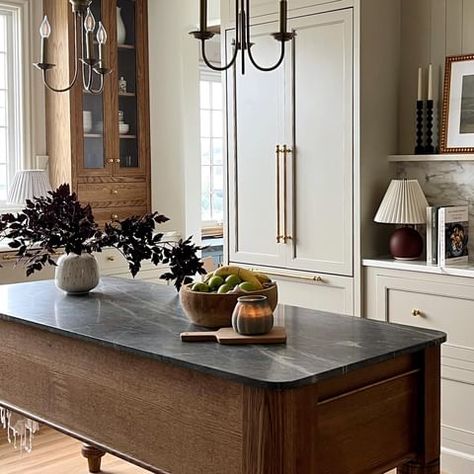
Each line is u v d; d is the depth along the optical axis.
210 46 6.57
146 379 2.22
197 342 2.27
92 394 2.41
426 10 3.98
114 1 5.30
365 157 3.91
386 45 4.00
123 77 5.40
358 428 2.11
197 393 2.07
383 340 2.28
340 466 2.06
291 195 4.19
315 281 4.11
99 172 5.24
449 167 3.94
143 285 3.30
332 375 1.96
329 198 4.04
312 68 4.05
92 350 2.39
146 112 5.54
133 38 5.45
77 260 3.04
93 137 5.21
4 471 3.67
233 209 4.48
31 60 5.14
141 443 2.26
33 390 2.65
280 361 2.05
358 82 3.86
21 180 4.83
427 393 2.30
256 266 4.40
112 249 5.05
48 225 2.95
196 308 2.43
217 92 6.72
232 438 1.99
